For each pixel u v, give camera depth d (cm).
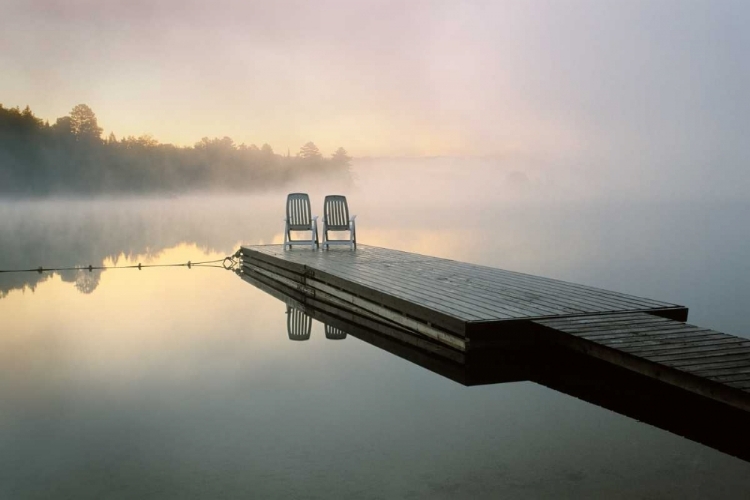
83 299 891
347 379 489
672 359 384
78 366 542
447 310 519
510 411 403
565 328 463
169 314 777
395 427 382
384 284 667
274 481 310
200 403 438
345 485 304
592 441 352
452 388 456
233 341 629
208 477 317
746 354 395
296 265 889
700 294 876
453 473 315
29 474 325
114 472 325
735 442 349
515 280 689
